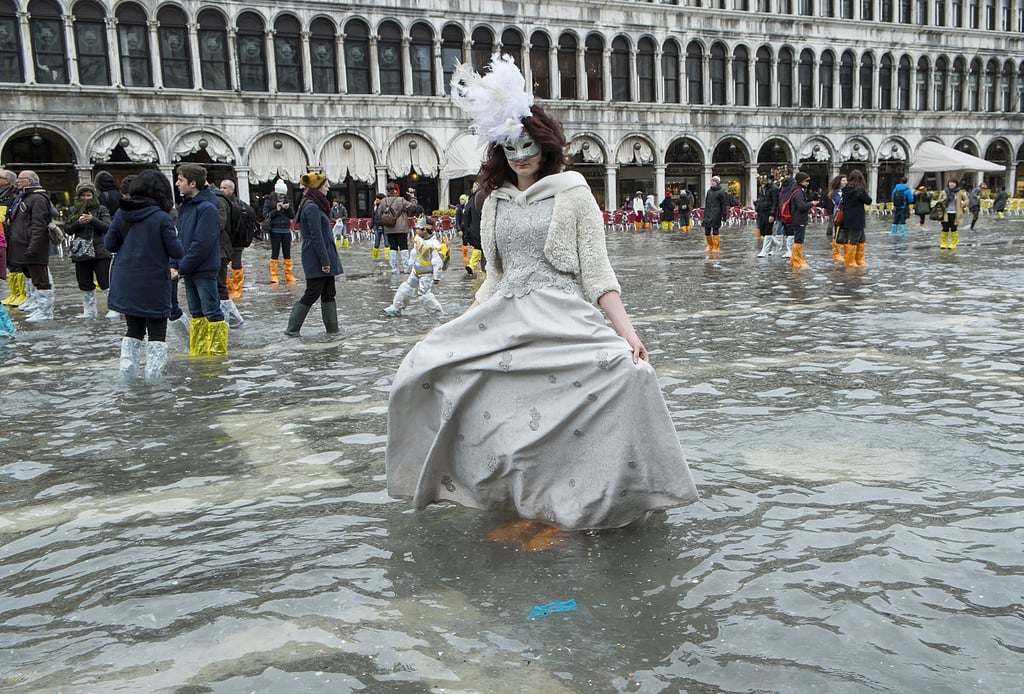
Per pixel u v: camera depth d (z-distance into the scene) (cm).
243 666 264
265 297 1355
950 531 354
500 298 368
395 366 762
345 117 3681
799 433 506
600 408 346
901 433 500
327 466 473
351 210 3981
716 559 331
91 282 1141
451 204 4125
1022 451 460
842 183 1761
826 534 354
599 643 271
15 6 3070
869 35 4888
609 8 4184
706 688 245
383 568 333
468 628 283
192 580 329
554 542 350
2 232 1081
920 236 2597
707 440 497
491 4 3938
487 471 371
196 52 3391
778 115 4644
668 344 830
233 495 429
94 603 312
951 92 5222
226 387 688
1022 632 272
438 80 3888
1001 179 5512
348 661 265
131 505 420
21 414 611
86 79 3228
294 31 3594
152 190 701
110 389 689
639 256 2075
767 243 1928
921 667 253
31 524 399
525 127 359
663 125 4353
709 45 4459
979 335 827
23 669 267
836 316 982
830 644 267
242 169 3503
